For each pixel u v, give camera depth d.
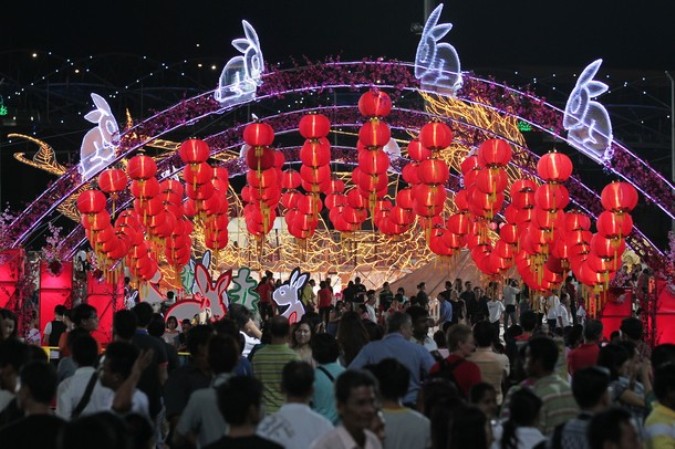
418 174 22.20
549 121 25.39
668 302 22.81
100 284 27.12
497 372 10.62
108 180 23.58
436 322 29.47
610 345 10.39
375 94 21.80
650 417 8.25
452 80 25.03
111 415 5.90
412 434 7.85
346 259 38.78
